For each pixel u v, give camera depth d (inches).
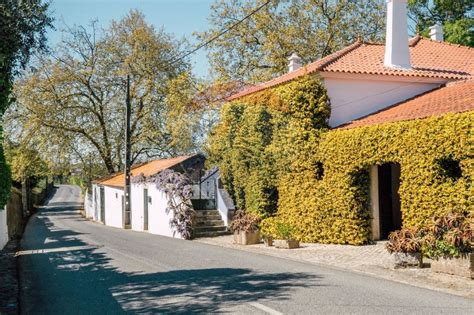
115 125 1775.3
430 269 465.1
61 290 403.9
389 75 796.6
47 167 1768.0
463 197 500.7
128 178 1261.1
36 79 1610.5
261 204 793.6
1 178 662.5
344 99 784.3
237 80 1373.0
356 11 1537.9
